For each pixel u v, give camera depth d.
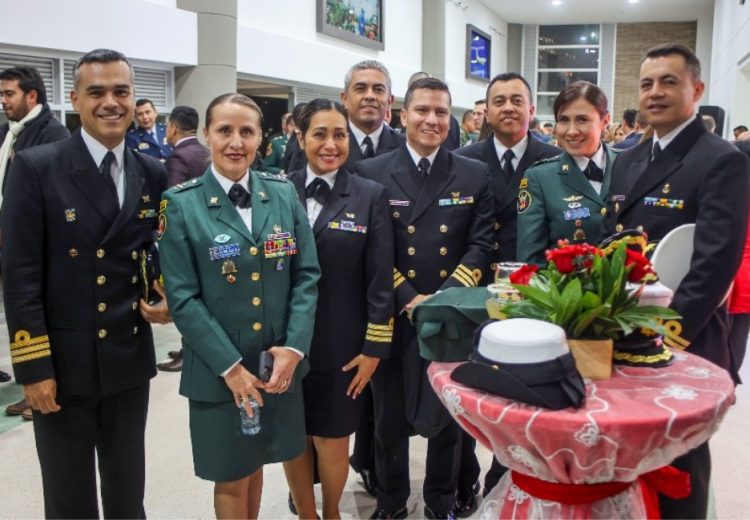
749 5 9.35
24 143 3.68
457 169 2.45
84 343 1.94
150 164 2.12
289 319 2.02
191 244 1.92
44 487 2.03
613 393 1.34
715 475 2.93
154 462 3.08
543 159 2.69
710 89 15.20
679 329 1.72
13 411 3.59
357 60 10.49
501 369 1.33
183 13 6.73
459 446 2.46
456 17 14.37
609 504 1.38
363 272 2.27
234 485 1.98
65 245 1.91
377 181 2.46
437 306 1.79
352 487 2.88
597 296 1.42
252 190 2.02
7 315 1.86
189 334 1.88
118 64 1.92
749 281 2.75
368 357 2.21
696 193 1.86
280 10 8.48
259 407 1.97
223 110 1.95
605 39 18.08
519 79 2.71
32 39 5.23
